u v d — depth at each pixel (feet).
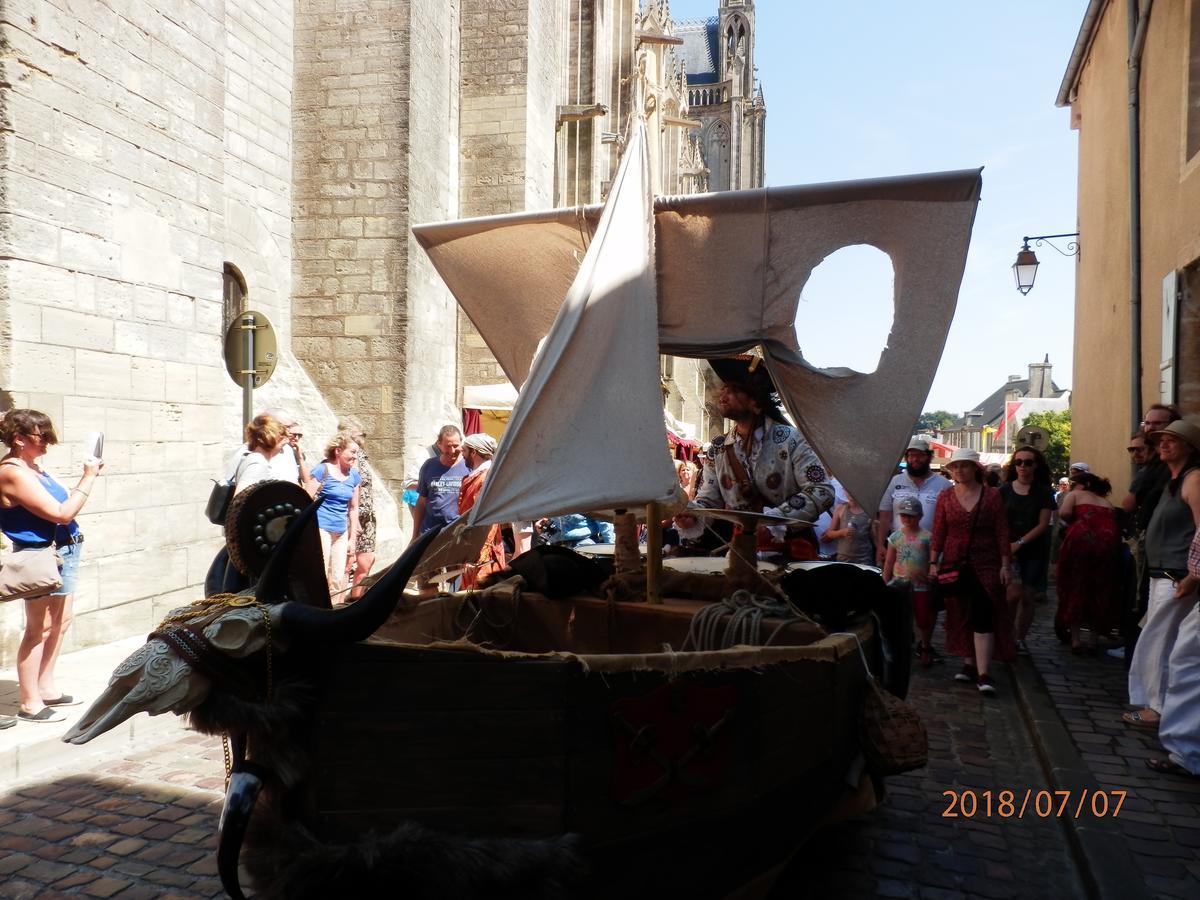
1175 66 27.48
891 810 14.24
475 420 48.78
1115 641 26.32
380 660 7.19
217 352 27.40
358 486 25.71
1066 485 43.91
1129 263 33.99
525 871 6.97
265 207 41.68
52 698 17.06
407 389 44.45
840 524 25.95
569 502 8.69
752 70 233.96
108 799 13.89
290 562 7.93
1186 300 26.12
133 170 23.80
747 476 14.06
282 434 21.21
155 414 24.62
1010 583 21.71
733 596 11.87
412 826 6.98
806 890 11.46
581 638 12.84
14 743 14.92
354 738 7.16
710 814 8.51
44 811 13.41
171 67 25.22
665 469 9.04
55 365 21.40
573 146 71.97
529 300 15.02
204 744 16.60
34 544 16.03
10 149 20.21
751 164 235.20
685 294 12.92
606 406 9.42
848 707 10.97
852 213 12.25
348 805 7.14
